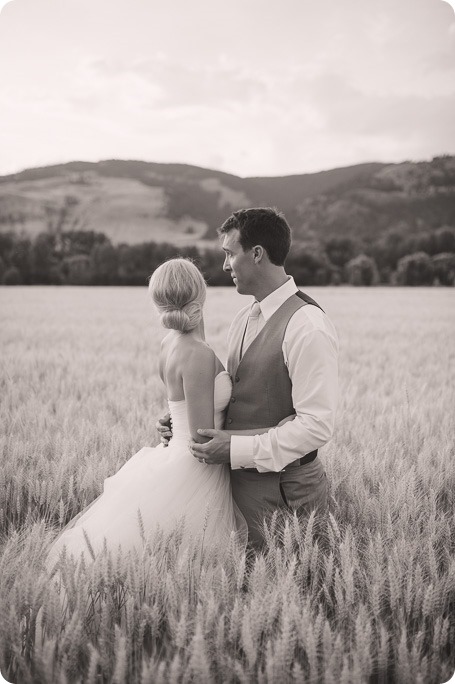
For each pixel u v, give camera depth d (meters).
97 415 4.64
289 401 2.58
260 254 2.55
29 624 1.91
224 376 2.70
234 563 2.14
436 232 58.97
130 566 1.99
